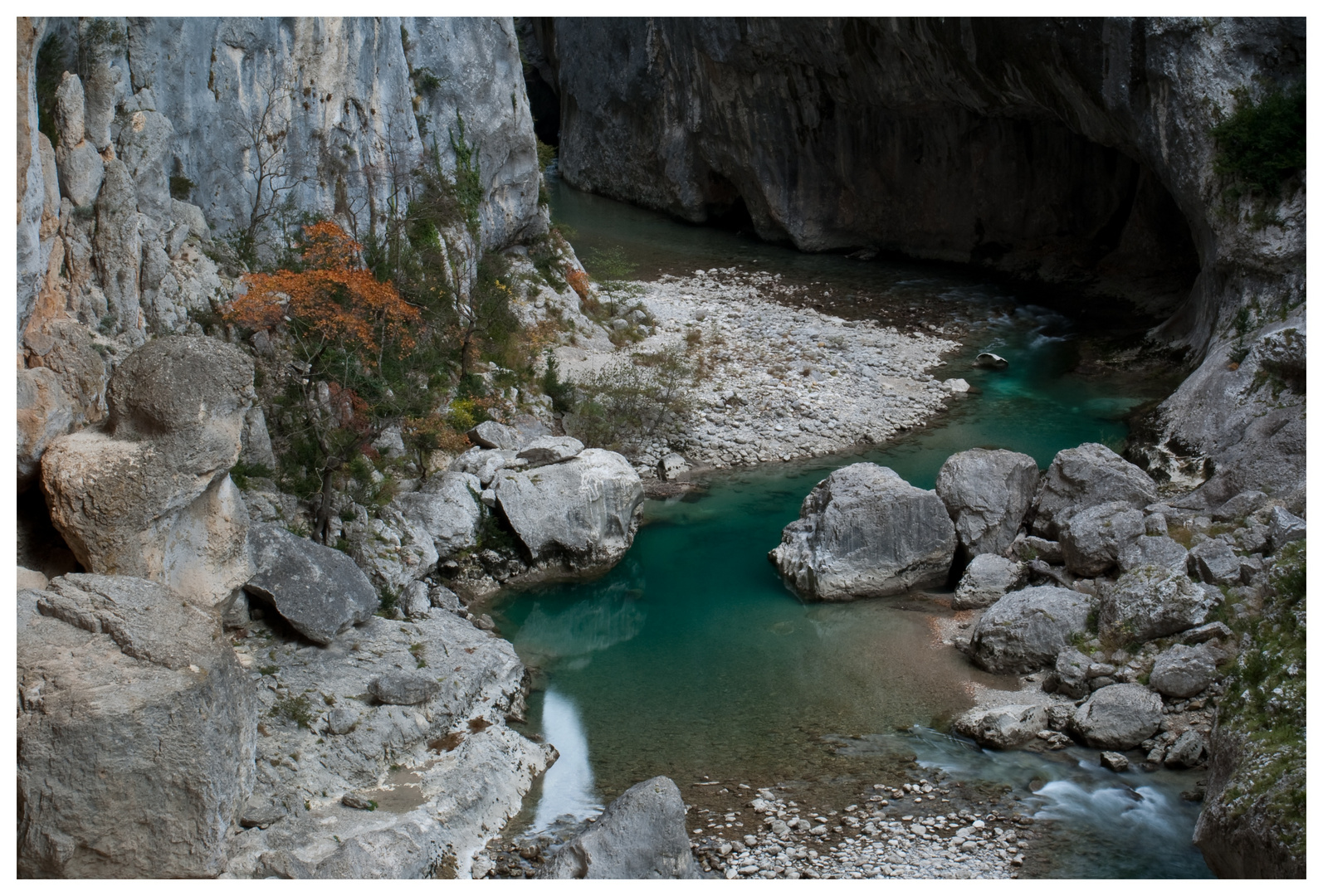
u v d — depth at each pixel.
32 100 16.48
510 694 19.62
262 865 14.09
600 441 30.12
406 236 31.11
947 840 16.09
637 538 26.62
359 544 21.27
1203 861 15.59
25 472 16.16
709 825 16.48
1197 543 22.11
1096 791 17.20
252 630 18.67
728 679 20.75
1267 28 30.73
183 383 15.83
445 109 33.88
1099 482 24.25
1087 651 20.05
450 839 15.79
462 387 29.02
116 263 19.23
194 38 23.72
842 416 33.34
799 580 24.05
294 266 24.30
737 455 30.95
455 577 24.11
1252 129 30.30
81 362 17.19
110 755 12.91
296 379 22.30
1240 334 30.17
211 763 13.63
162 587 14.91
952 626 22.42
